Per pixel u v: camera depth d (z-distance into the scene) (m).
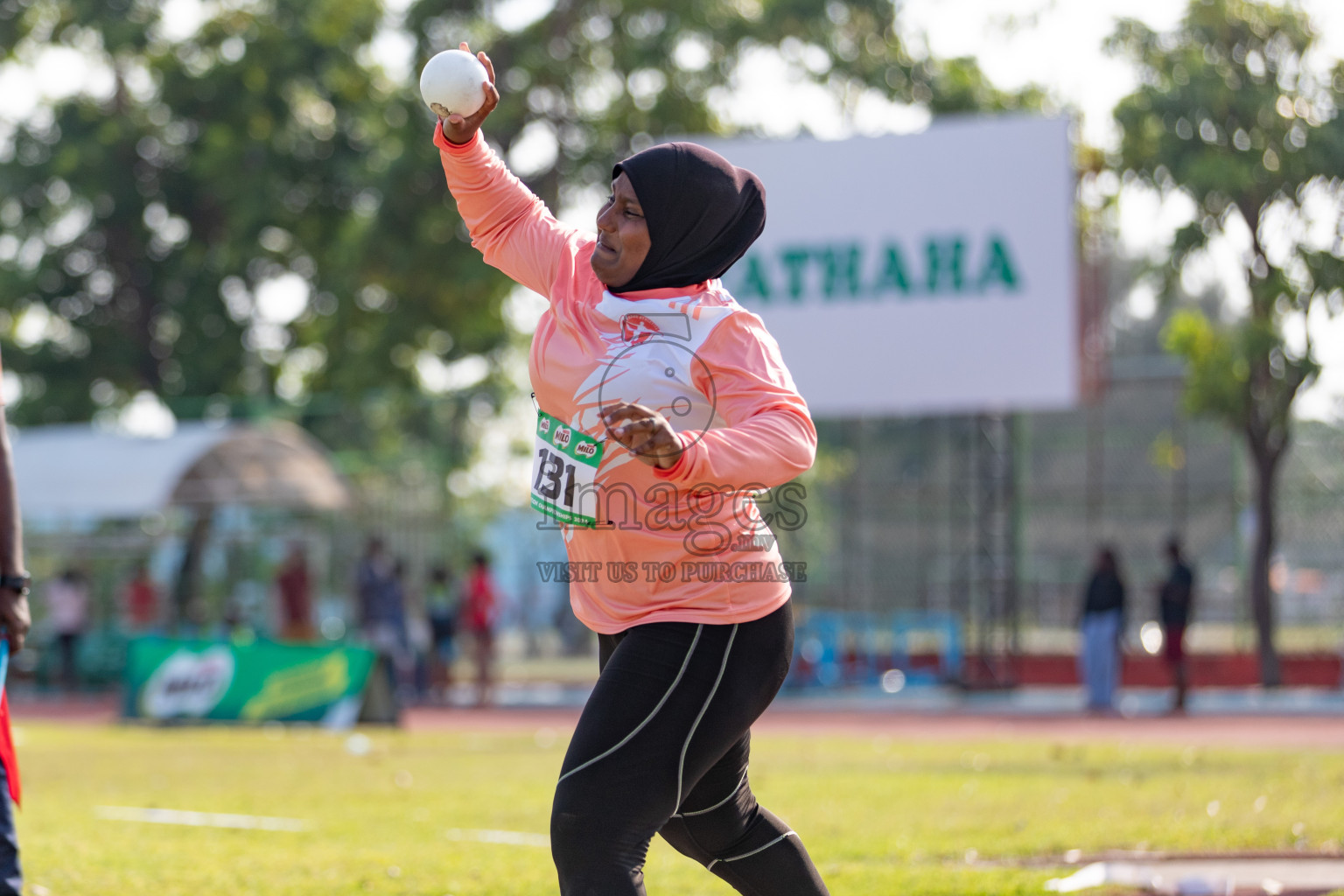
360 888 9.38
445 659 36.88
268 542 40.91
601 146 44.47
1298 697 33.53
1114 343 53.09
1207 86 33.47
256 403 50.53
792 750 21.14
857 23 43.44
